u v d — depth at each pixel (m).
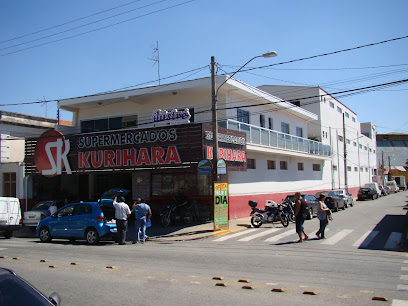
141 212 15.75
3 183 25.34
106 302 6.48
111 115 27.56
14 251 13.09
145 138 20.11
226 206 19.02
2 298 3.39
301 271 9.08
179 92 24.12
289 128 32.72
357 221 21.19
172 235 17.47
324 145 38.16
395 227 18.16
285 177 30.38
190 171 22.30
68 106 28.08
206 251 12.65
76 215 15.80
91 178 27.81
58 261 10.73
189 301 6.50
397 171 86.31
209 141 19.23
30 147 24.11
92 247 14.25
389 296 6.79
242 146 22.38
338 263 10.09
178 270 9.27
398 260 10.55
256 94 25.06
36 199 25.03
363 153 58.38
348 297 6.72
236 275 8.65
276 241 14.77
